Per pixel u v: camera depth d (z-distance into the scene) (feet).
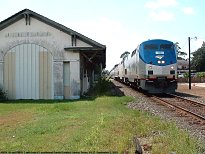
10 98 82.23
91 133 33.78
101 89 93.25
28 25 82.23
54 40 81.61
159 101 72.33
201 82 226.17
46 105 65.10
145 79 90.74
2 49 82.74
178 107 57.21
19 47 82.48
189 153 25.67
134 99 75.61
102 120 41.29
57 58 81.56
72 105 62.34
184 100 74.84
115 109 56.49
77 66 81.35
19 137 34.91
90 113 51.44
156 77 90.02
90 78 132.98
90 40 80.07
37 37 82.02
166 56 90.94
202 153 26.48
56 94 81.41
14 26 82.58
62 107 58.44
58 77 81.41
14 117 50.34
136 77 102.73
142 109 58.34
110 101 67.97
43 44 81.92
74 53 81.35
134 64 108.68
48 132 36.96
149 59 90.74
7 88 82.48
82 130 36.86
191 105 66.23
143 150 28.02
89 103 66.33
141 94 96.48
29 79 82.17
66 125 40.68
